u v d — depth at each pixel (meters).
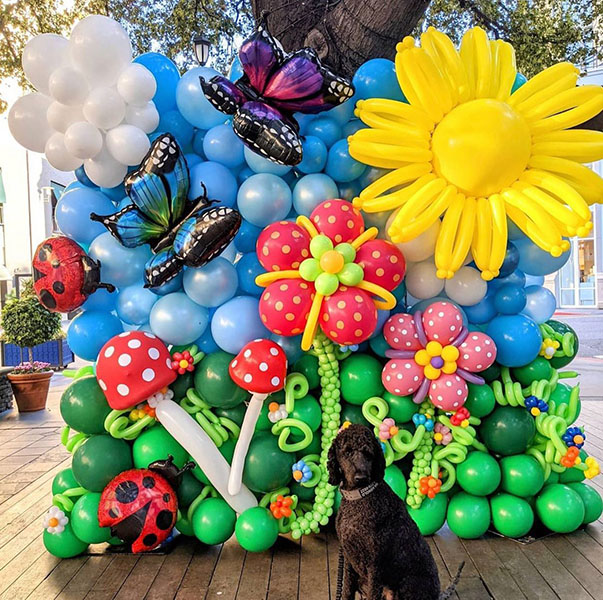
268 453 3.00
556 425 3.14
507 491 3.18
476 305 3.19
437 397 2.92
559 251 2.62
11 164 13.20
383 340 3.11
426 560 2.24
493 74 2.82
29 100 2.89
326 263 2.65
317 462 3.13
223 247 2.77
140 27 6.01
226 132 2.98
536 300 3.33
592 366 9.71
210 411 3.11
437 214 2.76
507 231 2.88
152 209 2.80
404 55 2.65
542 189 2.78
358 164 2.96
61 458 5.16
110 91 2.76
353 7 3.36
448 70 2.76
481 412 3.12
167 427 2.96
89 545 3.21
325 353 3.02
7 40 6.16
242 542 2.93
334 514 3.23
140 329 3.16
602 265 18.72
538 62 5.57
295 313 2.70
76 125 2.73
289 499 3.00
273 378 2.79
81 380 3.10
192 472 3.12
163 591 2.71
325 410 3.08
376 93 3.00
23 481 4.50
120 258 2.96
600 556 2.96
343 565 2.38
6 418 6.91
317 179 2.96
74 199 3.03
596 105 2.76
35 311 7.50
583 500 3.28
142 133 2.87
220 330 2.94
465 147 2.66
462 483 3.13
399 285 3.15
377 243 2.79
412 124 2.80
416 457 3.12
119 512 2.81
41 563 3.03
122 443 3.07
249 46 2.63
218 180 2.92
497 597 2.60
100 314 3.13
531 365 3.22
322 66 2.71
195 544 3.20
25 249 13.37
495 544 3.12
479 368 2.92
